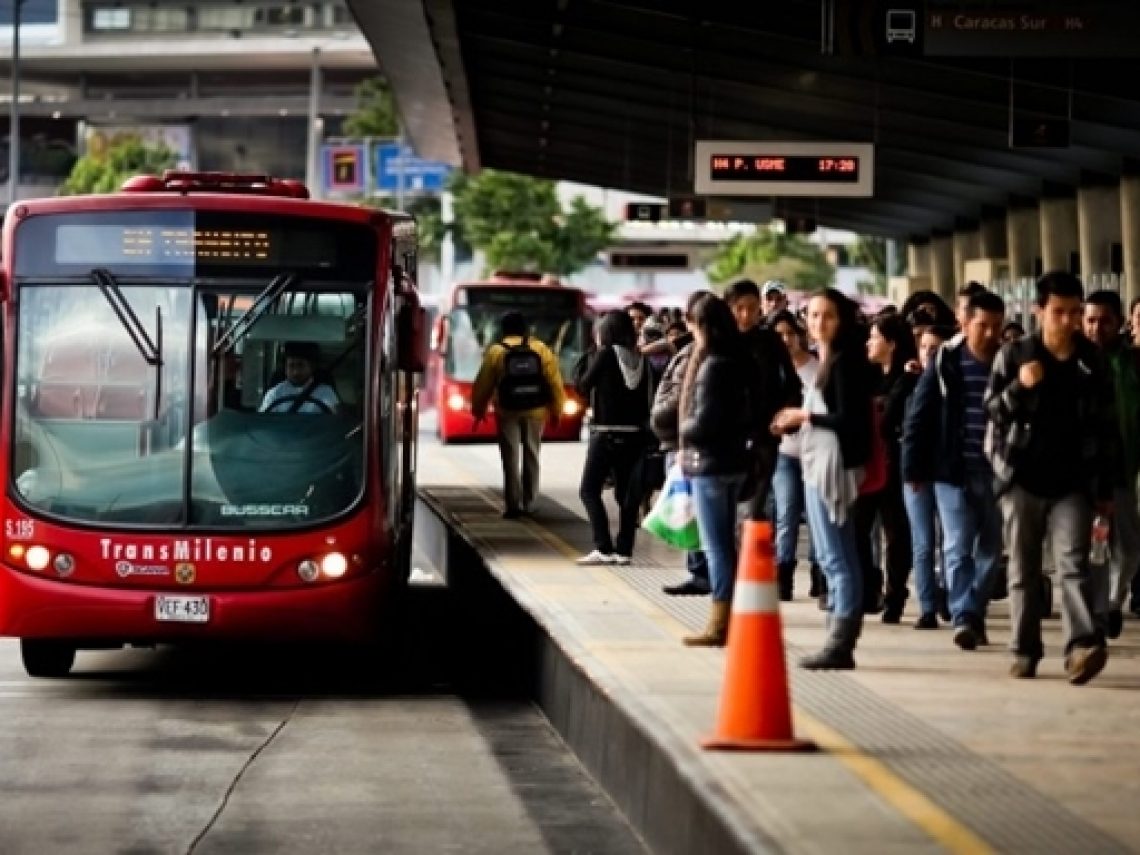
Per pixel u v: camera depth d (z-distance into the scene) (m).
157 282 19.78
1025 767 12.30
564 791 14.96
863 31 26.89
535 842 13.22
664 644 17.36
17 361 19.73
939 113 40.94
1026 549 15.59
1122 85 35.66
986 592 17.31
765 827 10.63
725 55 38.44
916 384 18.98
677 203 59.72
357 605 19.73
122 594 19.52
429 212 121.62
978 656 16.88
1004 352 15.41
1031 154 43.59
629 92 44.84
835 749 12.78
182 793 14.77
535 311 53.09
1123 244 42.16
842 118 43.16
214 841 13.16
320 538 19.66
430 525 32.31
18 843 13.06
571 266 107.56
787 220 61.84
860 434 15.90
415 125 58.34
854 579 16.06
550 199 106.88
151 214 19.80
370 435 19.84
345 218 19.97
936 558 19.28
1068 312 15.20
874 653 17.03
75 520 19.55
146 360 19.69
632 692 14.88
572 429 51.81
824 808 11.11
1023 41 26.83
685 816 11.95
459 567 27.27
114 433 19.67
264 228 19.86
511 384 29.78
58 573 19.55
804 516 22.47
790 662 16.44
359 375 19.86
